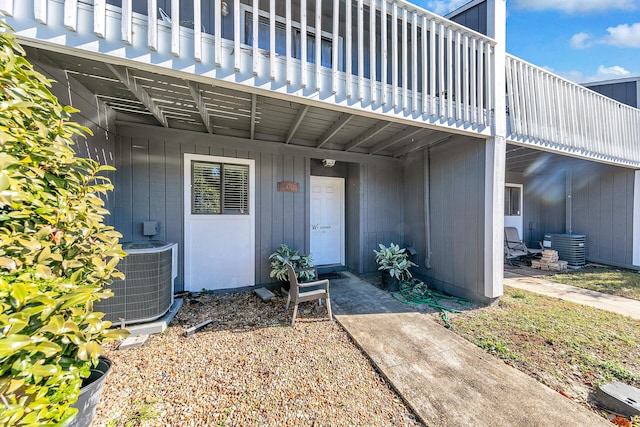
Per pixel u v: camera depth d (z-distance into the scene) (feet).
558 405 5.50
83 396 3.91
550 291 13.55
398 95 8.93
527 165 20.59
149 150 11.54
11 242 3.29
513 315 10.32
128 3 5.42
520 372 6.66
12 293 2.84
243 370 6.70
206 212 12.64
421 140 14.05
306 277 13.08
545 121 12.46
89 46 5.28
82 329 3.73
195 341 8.13
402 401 5.70
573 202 21.52
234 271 13.16
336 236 18.22
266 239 13.88
